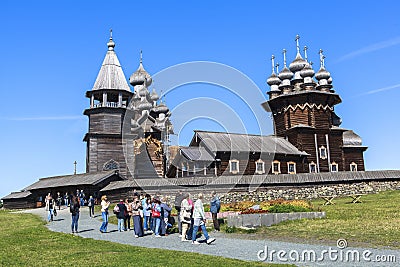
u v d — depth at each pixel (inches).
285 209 906.7
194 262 499.2
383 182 1684.3
